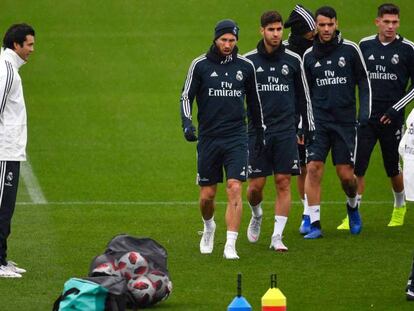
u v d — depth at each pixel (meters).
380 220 37.19
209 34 77.31
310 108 32.72
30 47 28.44
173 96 64.25
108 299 23.64
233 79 30.83
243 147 31.00
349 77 33.81
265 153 32.41
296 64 32.53
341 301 26.39
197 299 26.52
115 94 64.56
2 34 76.38
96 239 33.81
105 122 57.69
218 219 37.25
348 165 34.00
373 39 35.75
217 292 27.20
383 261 30.77
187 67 70.81
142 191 42.44
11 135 28.19
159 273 25.73
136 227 35.75
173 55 73.06
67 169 46.78
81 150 51.03
